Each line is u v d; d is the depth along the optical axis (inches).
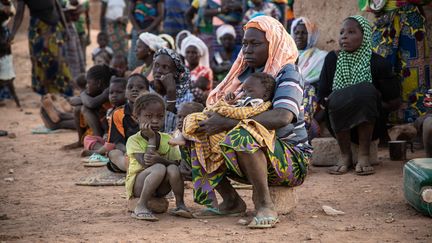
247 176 197.0
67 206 230.2
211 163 199.6
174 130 267.4
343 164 277.0
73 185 266.7
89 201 237.1
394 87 281.1
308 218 204.5
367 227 193.3
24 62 732.0
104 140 329.4
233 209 209.9
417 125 275.9
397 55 315.0
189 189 253.0
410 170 210.7
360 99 264.7
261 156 190.7
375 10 315.9
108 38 586.6
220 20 464.1
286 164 197.6
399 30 312.7
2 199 243.6
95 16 938.7
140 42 348.5
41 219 211.8
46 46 503.2
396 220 201.0
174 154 216.4
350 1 349.4
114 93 296.2
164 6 512.1
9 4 494.9
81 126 351.9
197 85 380.2
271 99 198.8
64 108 431.2
